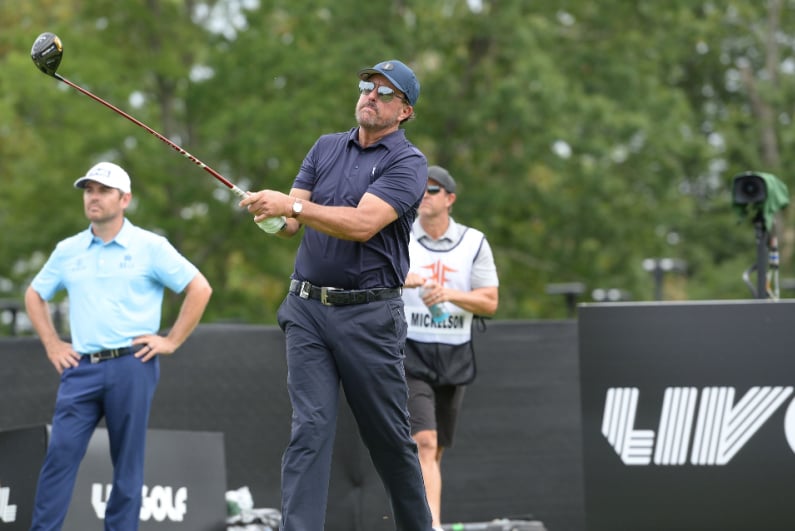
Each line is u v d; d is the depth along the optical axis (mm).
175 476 24156
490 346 27828
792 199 91688
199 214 68375
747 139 96812
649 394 22266
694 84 103750
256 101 62688
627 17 73938
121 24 65812
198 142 66875
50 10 75938
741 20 98188
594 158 69688
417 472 17922
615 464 22297
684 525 22141
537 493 27703
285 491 16984
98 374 21344
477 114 66250
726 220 93562
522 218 74812
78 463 21250
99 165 21922
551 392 27906
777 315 22047
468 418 27641
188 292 22047
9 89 62156
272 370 26750
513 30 66938
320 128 61938
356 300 17219
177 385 26469
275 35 65750
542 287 74188
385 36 66812
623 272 73000
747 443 22078
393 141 17594
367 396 17344
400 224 17531
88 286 21578
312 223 16547
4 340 26000
